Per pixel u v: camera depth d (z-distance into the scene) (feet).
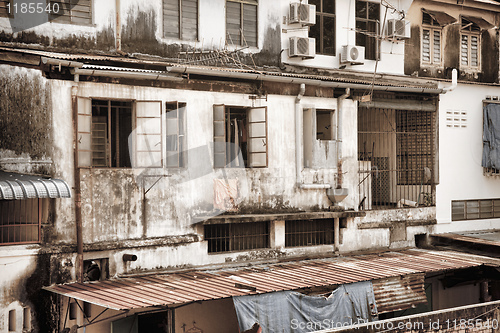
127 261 37.99
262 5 45.88
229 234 43.37
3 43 35.22
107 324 37.88
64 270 35.58
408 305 43.27
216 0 43.73
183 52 42.16
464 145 56.80
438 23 55.88
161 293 33.78
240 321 34.78
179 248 40.29
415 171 56.08
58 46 37.50
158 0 41.16
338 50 50.19
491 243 49.73
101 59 36.96
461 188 56.54
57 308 35.32
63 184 34.14
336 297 39.40
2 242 33.81
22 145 34.09
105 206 37.19
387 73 52.80
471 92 57.41
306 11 46.55
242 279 38.27
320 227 48.01
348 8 50.75
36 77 34.71
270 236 45.01
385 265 44.47
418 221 53.47
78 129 35.99
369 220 50.37
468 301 56.39
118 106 38.83
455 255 49.06
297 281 38.42
